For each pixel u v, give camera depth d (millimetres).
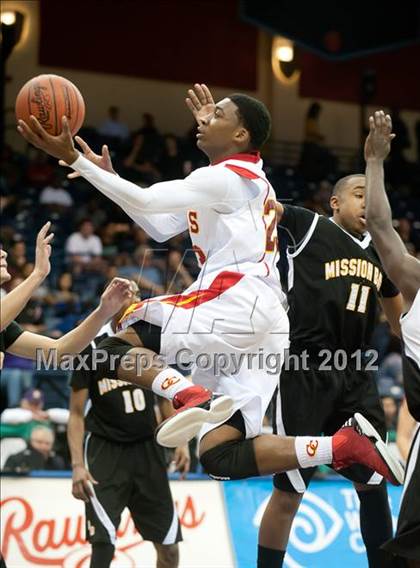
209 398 4402
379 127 4715
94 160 4625
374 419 5664
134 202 4320
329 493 8164
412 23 19297
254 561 7750
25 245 14336
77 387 6680
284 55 22453
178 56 21688
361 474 5660
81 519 7723
